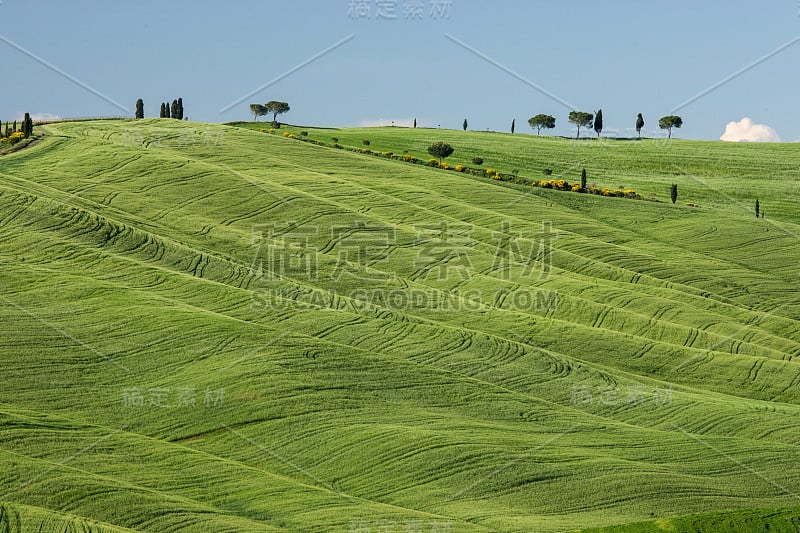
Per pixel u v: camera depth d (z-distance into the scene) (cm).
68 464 6250
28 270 10062
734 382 9506
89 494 5744
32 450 6419
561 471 6719
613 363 9688
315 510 5916
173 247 11375
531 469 6700
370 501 6178
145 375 7969
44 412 7181
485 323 10306
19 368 7838
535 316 10681
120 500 5712
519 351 9431
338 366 8375
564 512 6131
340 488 6400
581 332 10269
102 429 6969
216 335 8762
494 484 6456
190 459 6600
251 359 8300
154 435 7019
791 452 7538
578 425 7819
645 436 7712
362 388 8006
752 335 10825
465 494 6303
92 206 12525
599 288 11762
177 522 5516
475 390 8294
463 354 9162
